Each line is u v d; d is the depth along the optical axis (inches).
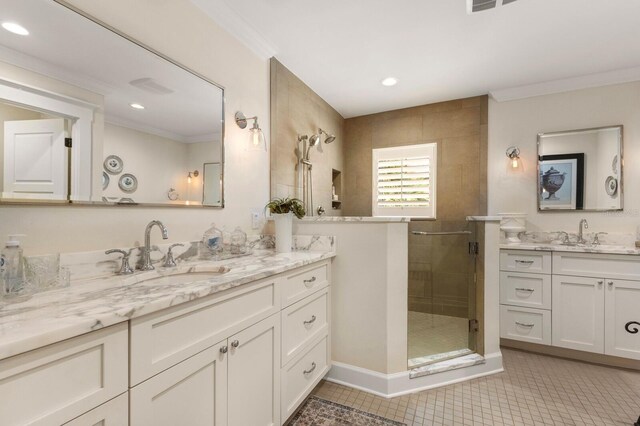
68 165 43.9
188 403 38.5
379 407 69.0
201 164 66.8
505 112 120.1
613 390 76.2
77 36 45.1
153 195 56.3
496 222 86.3
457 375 80.0
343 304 78.6
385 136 141.3
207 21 68.9
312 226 82.6
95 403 28.5
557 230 111.6
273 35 82.6
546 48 88.7
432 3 70.1
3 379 22.9
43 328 25.5
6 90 37.9
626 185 102.4
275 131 92.8
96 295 36.7
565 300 93.7
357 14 74.0
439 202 130.6
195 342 39.5
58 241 43.0
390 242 73.9
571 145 109.7
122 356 30.9
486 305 84.7
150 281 50.3
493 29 79.7
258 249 82.0
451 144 128.9
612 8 70.9
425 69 101.7
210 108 69.1
